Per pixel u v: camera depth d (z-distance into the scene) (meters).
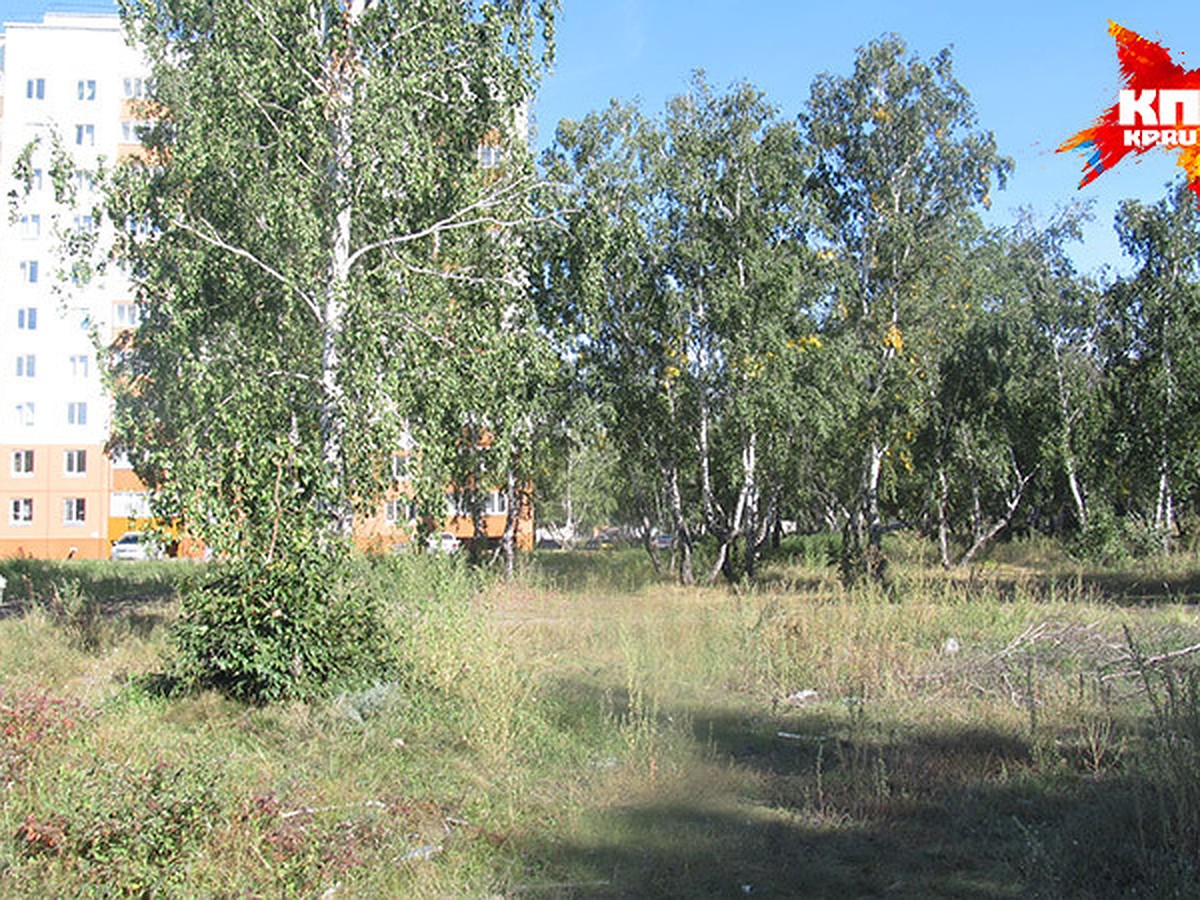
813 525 48.66
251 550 9.63
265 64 10.95
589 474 48.88
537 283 13.02
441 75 12.12
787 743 8.22
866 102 28.50
